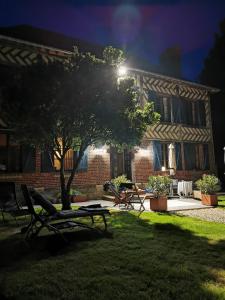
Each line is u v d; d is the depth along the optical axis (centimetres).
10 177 1070
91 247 455
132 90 825
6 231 579
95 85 737
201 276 329
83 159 1249
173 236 520
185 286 302
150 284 309
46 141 790
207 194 977
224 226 611
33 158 1133
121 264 372
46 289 299
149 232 556
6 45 1113
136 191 858
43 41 1272
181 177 1558
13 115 727
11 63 1115
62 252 430
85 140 842
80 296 281
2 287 306
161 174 1472
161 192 859
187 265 368
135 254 415
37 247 459
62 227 511
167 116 1596
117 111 767
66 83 712
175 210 855
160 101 1562
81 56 773
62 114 736
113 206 980
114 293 287
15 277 333
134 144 845
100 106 735
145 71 1436
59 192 1161
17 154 1120
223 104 2053
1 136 1103
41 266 368
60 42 1449
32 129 711
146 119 858
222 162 1992
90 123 768
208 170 1705
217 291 288
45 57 1205
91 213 544
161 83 1557
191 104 1723
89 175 1261
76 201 1133
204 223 647
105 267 361
